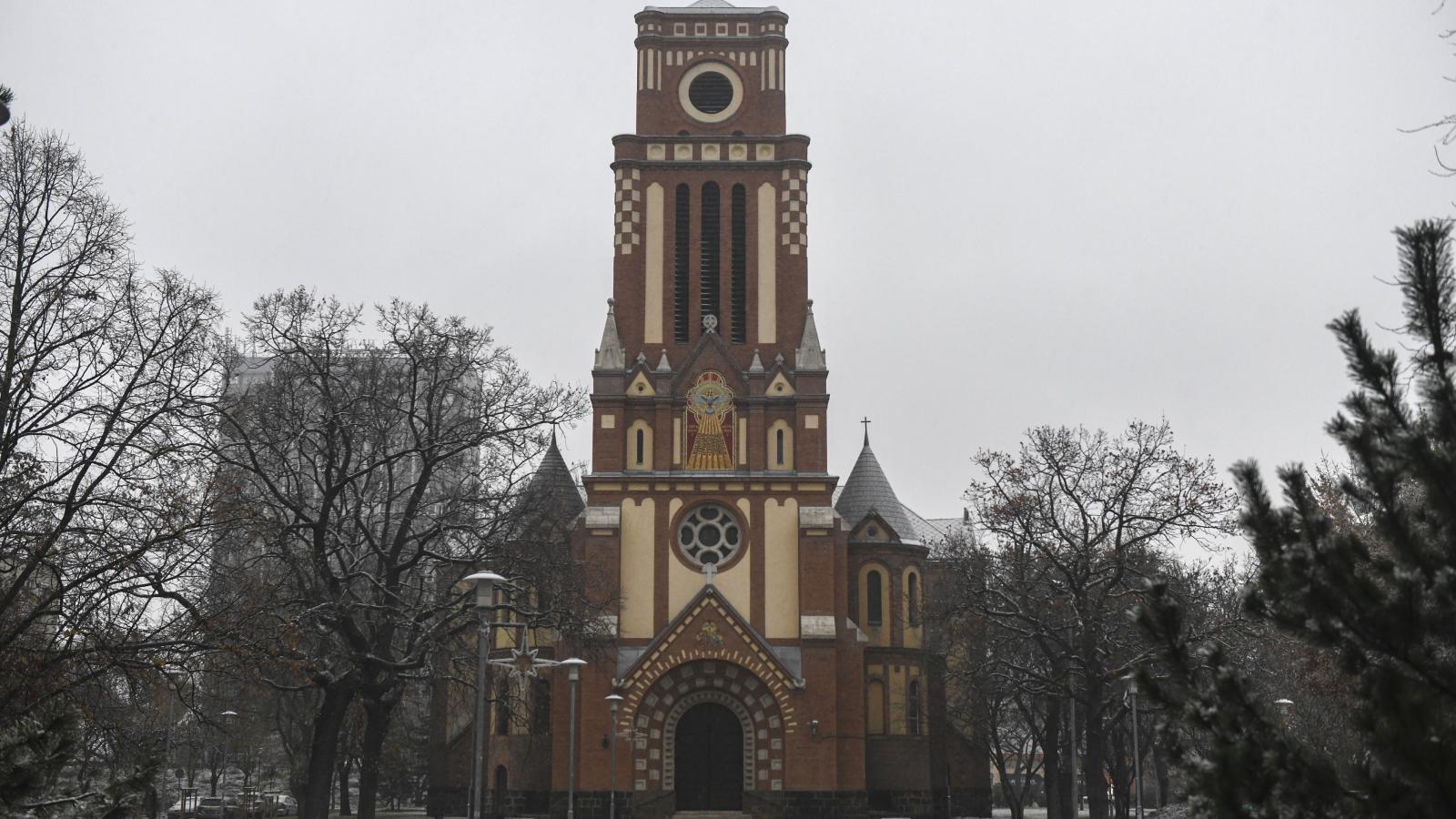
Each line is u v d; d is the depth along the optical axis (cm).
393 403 5675
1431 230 1523
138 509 3456
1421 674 1552
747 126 7956
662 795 7112
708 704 7306
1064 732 8281
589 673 7206
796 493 7506
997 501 6475
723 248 7806
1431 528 1577
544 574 5841
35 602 3400
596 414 7581
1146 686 1686
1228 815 1553
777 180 7888
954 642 7800
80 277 3569
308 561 5344
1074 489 6319
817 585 7356
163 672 3484
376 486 6088
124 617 3556
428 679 5422
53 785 2092
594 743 7144
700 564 7444
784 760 7138
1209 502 6172
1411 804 1467
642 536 7469
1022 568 6531
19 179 3541
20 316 3441
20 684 2975
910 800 7950
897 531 8494
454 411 6544
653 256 7812
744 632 7231
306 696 6975
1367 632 1564
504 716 7831
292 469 5341
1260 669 6569
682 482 7500
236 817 8162
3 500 3281
